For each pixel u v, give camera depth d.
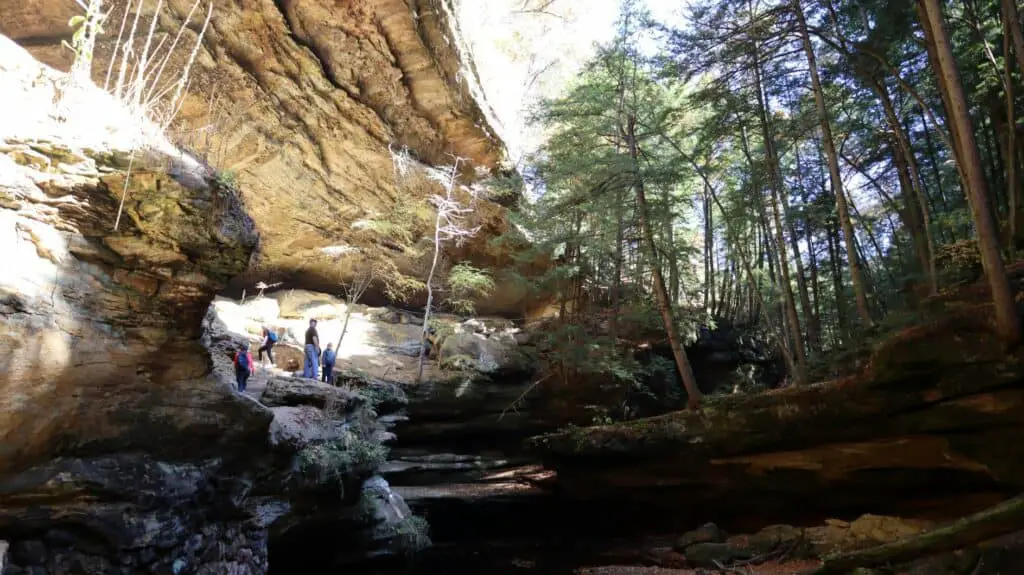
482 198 20.56
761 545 11.50
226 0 13.13
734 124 16.75
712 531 12.62
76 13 11.82
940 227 16.97
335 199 18.30
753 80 16.70
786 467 11.62
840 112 17.28
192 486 5.73
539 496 15.96
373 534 11.06
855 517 11.30
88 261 5.14
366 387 15.24
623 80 17.69
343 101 16.23
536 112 19.12
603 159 15.18
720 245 27.03
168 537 5.45
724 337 23.92
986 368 8.48
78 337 4.95
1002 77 12.37
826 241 22.17
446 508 15.67
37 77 4.90
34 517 4.48
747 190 17.77
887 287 19.91
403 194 18.67
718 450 12.49
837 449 10.84
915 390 9.42
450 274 21.88
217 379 6.28
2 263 4.42
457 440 20.23
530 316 25.31
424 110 17.77
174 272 5.69
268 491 7.58
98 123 5.20
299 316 20.02
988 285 9.37
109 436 5.09
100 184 5.12
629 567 12.13
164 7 12.21
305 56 14.95
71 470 4.74
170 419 5.62
